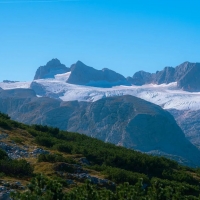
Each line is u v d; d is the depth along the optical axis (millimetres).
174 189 58344
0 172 50594
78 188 44875
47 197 40312
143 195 49062
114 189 54875
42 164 58031
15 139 71312
